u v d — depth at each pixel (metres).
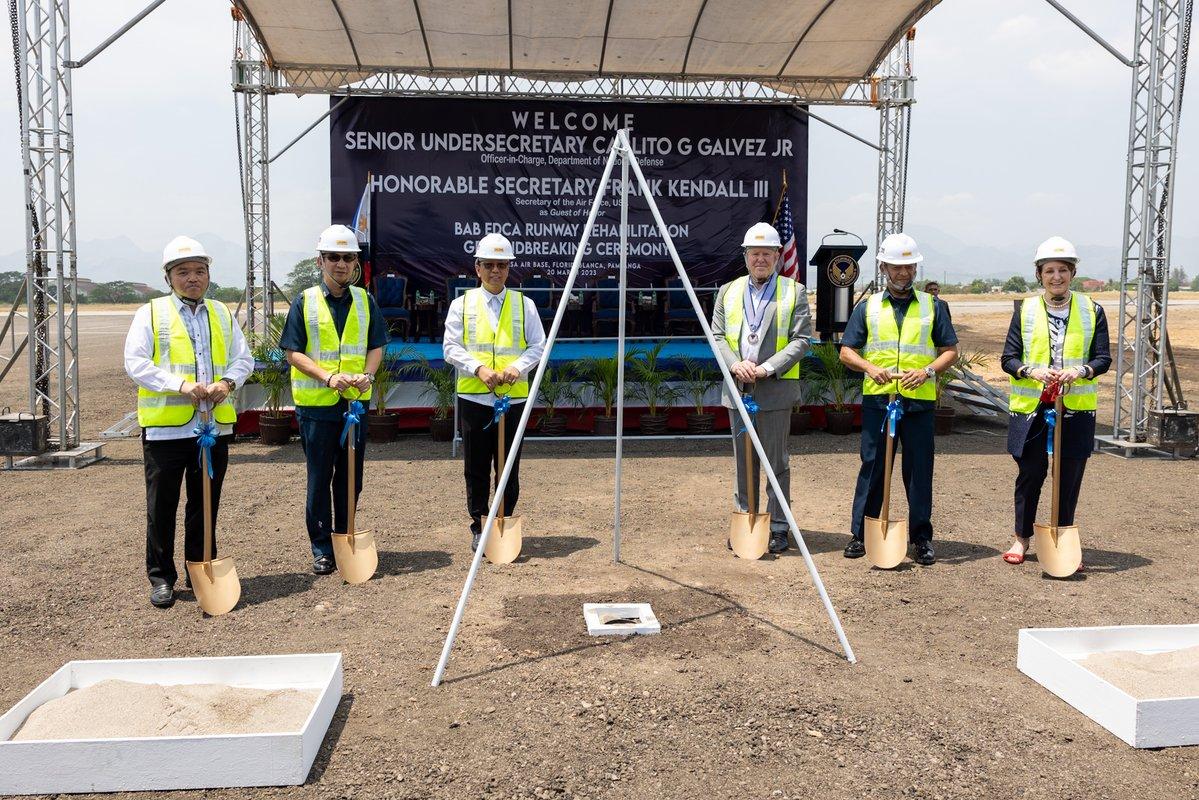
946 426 10.97
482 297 5.79
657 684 3.91
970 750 3.35
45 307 9.23
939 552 6.00
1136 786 3.11
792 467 8.97
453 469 8.91
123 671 3.77
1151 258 9.54
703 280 12.61
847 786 3.11
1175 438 9.35
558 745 3.39
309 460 5.41
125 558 5.85
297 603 4.99
